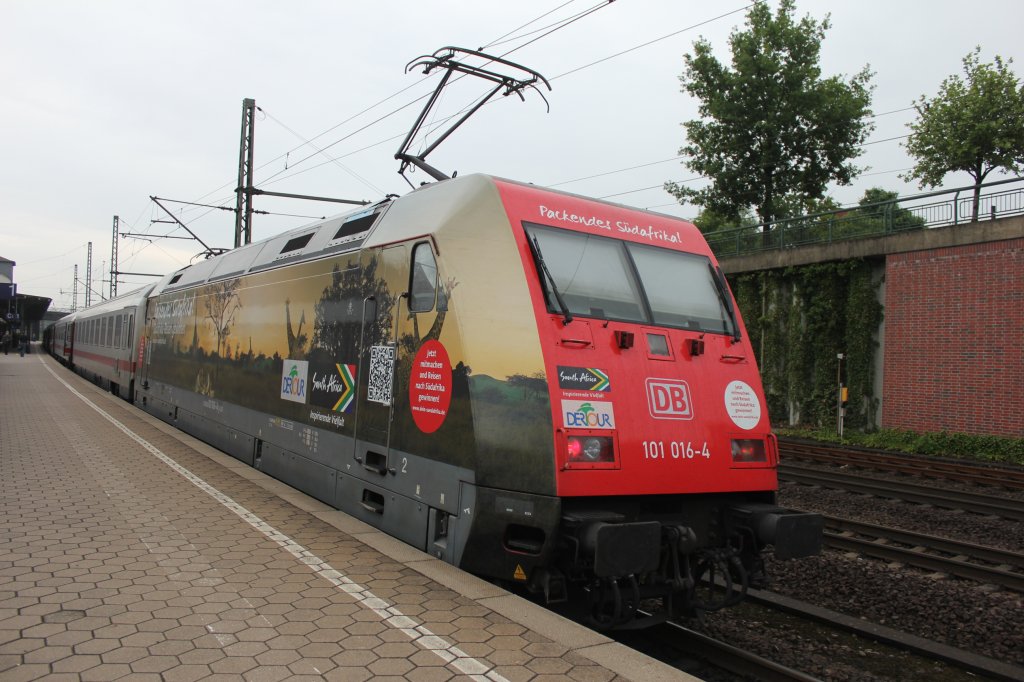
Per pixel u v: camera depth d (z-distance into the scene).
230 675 3.37
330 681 3.34
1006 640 5.31
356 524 6.11
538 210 5.37
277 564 5.12
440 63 9.69
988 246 14.59
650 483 4.82
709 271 6.12
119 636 3.79
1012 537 8.35
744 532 5.23
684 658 5.00
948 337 15.21
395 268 5.89
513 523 4.60
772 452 5.54
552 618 4.21
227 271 10.79
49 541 5.55
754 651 5.18
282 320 8.23
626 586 4.75
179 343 13.05
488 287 5.00
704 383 5.36
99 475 8.30
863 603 6.14
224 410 10.11
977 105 18.20
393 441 5.73
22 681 3.22
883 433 16.08
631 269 5.59
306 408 7.41
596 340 5.00
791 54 20.28
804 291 18.25
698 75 21.56
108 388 22.03
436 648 3.75
